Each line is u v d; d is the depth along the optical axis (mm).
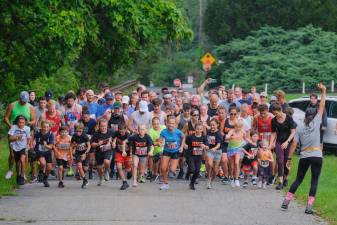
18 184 31656
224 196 29047
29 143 32562
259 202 27469
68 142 31391
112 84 82625
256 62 110688
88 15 40750
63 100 38469
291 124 31562
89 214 23781
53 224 22047
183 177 35781
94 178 35156
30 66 41969
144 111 35188
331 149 45969
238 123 32688
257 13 125500
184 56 162125
